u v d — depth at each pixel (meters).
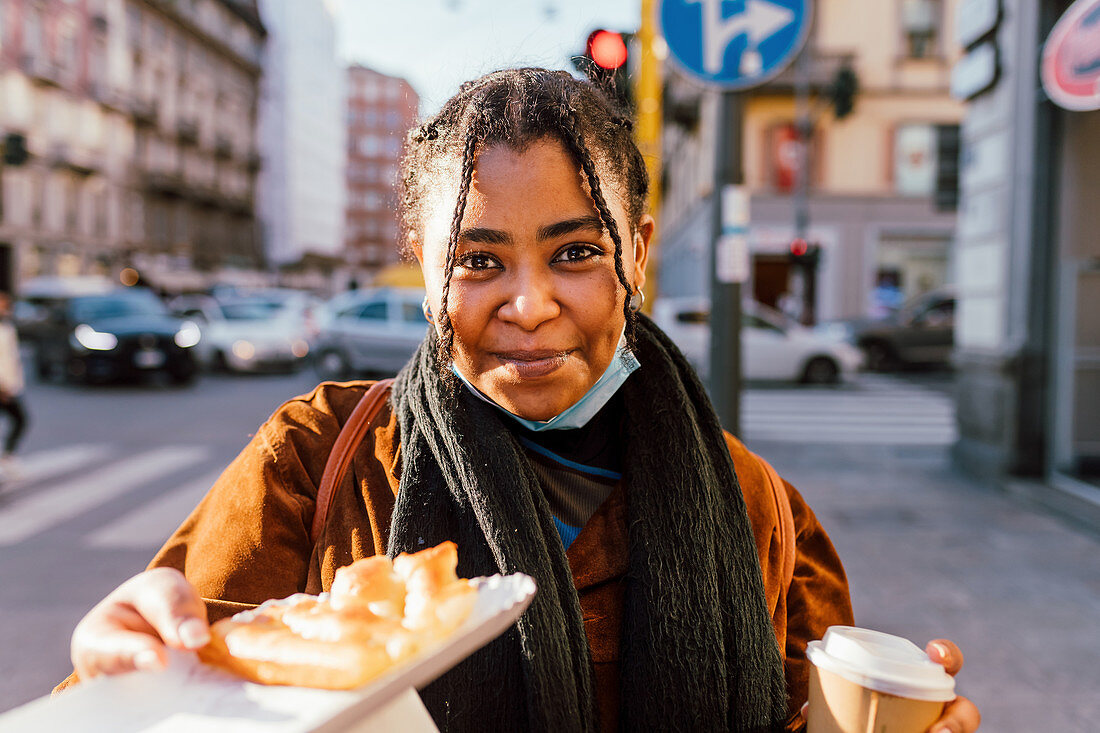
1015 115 6.23
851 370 14.07
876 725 0.74
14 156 15.70
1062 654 3.48
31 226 31.92
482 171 0.78
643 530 0.88
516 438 0.93
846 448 8.67
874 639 0.84
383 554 0.87
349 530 0.89
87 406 11.68
